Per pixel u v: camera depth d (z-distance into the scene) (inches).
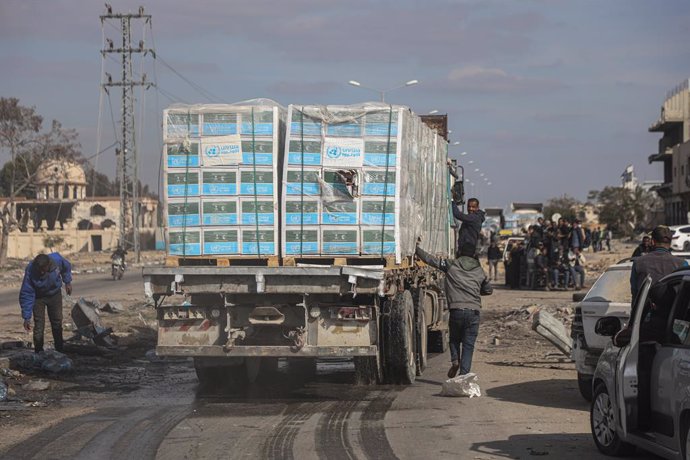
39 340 583.2
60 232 3828.7
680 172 3390.7
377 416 400.8
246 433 363.6
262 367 548.4
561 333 562.3
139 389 497.7
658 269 388.2
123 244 2819.9
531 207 3388.3
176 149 467.5
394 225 458.0
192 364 604.1
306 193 460.8
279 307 454.0
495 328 826.2
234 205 463.8
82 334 705.0
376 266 452.1
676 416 269.0
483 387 489.4
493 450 327.9
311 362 596.1
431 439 348.5
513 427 372.8
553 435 355.9
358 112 461.4
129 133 2812.5
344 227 458.9
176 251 466.6
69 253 3575.3
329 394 469.7
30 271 586.9
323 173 460.1
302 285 442.0
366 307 449.1
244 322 456.4
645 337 298.2
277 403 442.0
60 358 560.4
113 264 1819.6
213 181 465.1
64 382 520.7
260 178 463.5
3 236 2623.0
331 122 461.7
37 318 585.3
